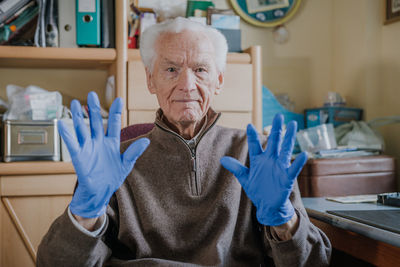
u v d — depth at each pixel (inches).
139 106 67.2
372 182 63.9
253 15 89.7
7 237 61.7
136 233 35.7
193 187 37.1
